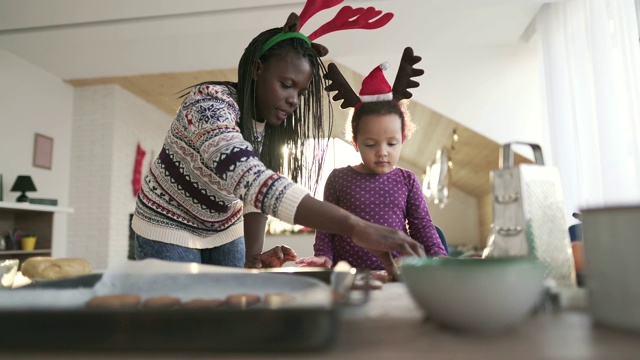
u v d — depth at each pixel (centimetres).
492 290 31
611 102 246
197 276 47
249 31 332
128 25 301
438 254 108
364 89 124
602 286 34
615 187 240
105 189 468
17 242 348
